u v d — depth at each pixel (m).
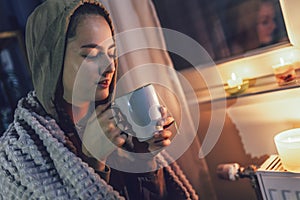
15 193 0.57
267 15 0.71
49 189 0.55
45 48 0.56
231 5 0.73
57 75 0.57
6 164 0.58
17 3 0.77
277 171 0.66
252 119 0.80
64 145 0.58
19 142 0.57
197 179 0.82
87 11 0.58
